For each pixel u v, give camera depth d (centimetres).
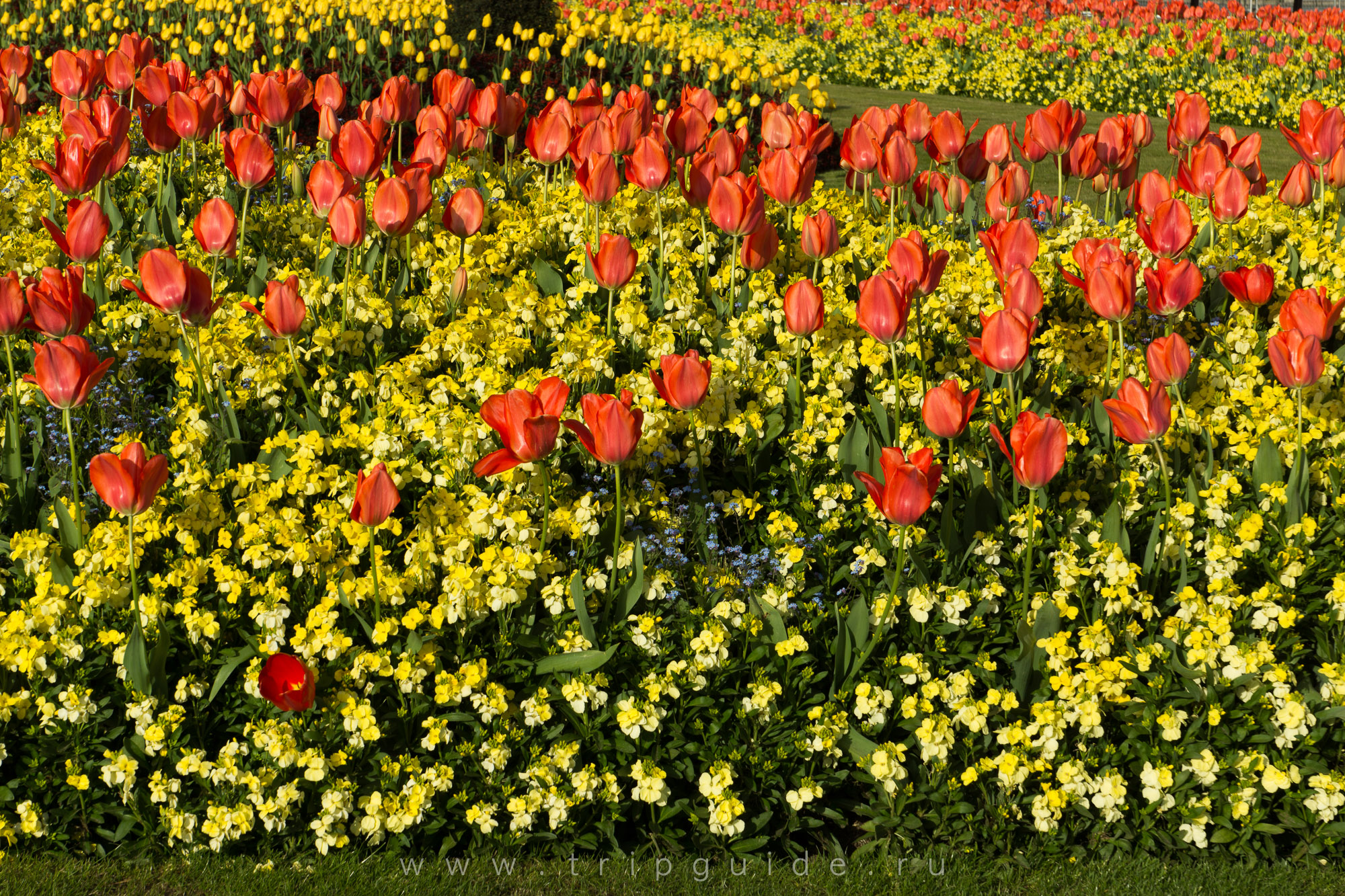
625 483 493
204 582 437
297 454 469
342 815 382
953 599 430
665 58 1560
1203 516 471
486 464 390
